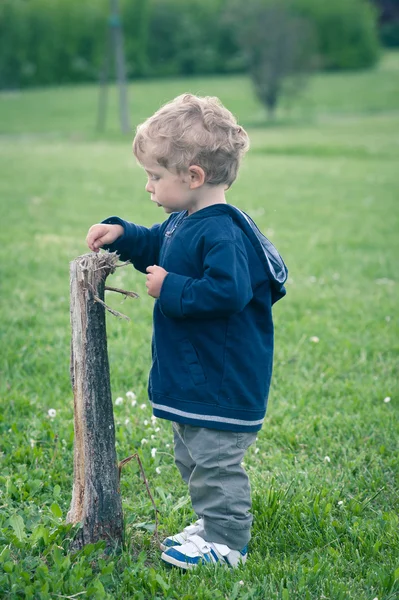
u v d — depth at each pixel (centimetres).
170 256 265
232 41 4606
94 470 274
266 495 320
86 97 3741
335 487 335
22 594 254
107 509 277
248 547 296
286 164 1672
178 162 259
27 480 332
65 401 423
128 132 2519
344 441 384
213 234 255
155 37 4538
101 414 273
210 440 266
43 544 280
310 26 3219
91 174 1434
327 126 2802
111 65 4297
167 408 266
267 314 269
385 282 687
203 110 262
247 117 3247
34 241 817
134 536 298
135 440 377
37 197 1123
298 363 482
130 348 497
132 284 651
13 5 4062
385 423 399
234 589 259
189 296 250
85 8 4175
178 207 269
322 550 291
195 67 4597
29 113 3228
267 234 884
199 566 273
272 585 263
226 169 265
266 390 272
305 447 380
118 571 274
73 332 270
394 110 3344
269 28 3117
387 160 1775
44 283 651
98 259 266
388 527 303
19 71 4153
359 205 1126
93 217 973
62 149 1958
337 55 4681
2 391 431
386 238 884
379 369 481
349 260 766
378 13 5516
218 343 262
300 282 679
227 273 248
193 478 273
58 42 4166
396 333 545
